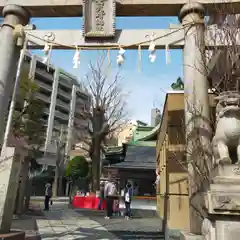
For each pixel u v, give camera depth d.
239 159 5.00
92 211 20.16
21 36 8.91
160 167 15.30
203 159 7.18
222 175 4.99
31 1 9.23
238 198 4.64
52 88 59.59
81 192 30.05
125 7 9.08
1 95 8.52
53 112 58.44
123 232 11.51
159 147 16.55
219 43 7.94
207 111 7.78
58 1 9.13
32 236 9.15
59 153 47.78
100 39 8.83
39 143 18.67
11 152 7.51
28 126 17.17
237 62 7.22
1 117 8.44
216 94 8.05
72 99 62.06
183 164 9.27
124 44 8.77
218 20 8.53
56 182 47.50
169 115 10.66
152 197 19.98
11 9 9.13
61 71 61.81
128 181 20.78
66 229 11.91
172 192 9.95
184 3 8.87
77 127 45.59
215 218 4.74
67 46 8.81
